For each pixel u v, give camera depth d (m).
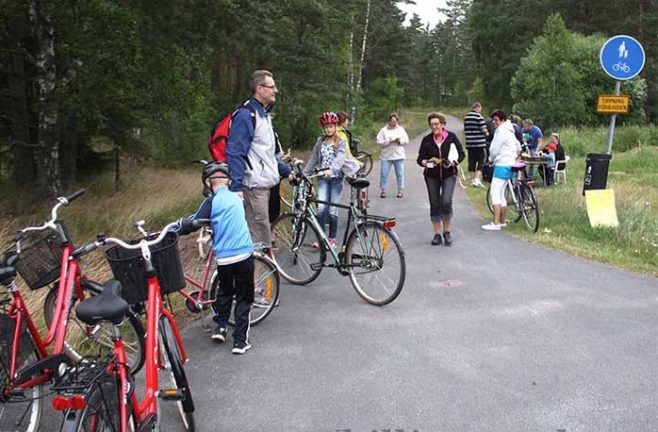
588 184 9.70
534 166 14.47
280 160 6.86
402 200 12.99
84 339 4.80
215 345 5.22
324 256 6.68
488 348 5.02
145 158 18.56
